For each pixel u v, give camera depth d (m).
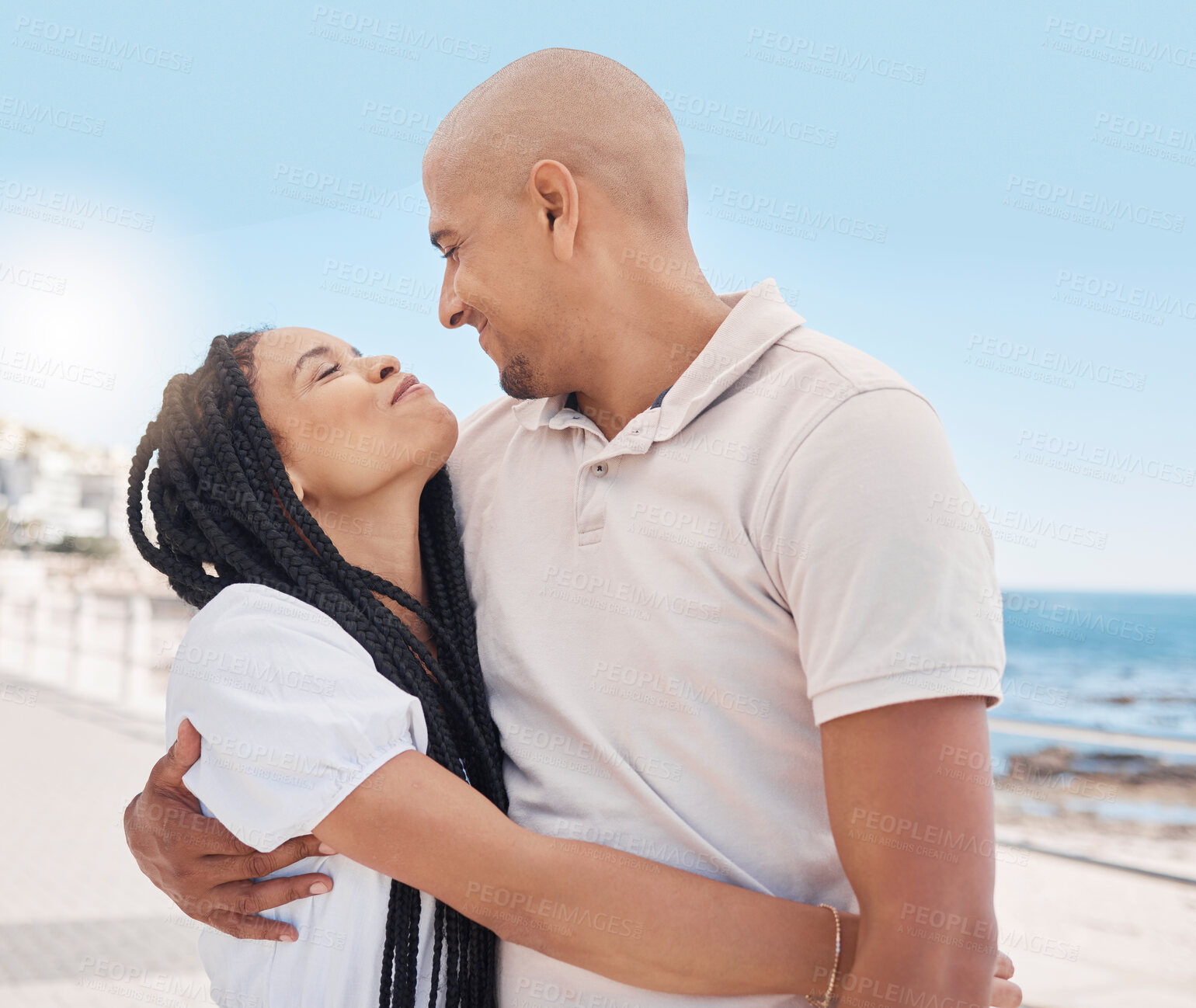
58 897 3.93
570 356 1.25
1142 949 4.00
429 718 1.17
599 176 1.19
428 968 1.15
